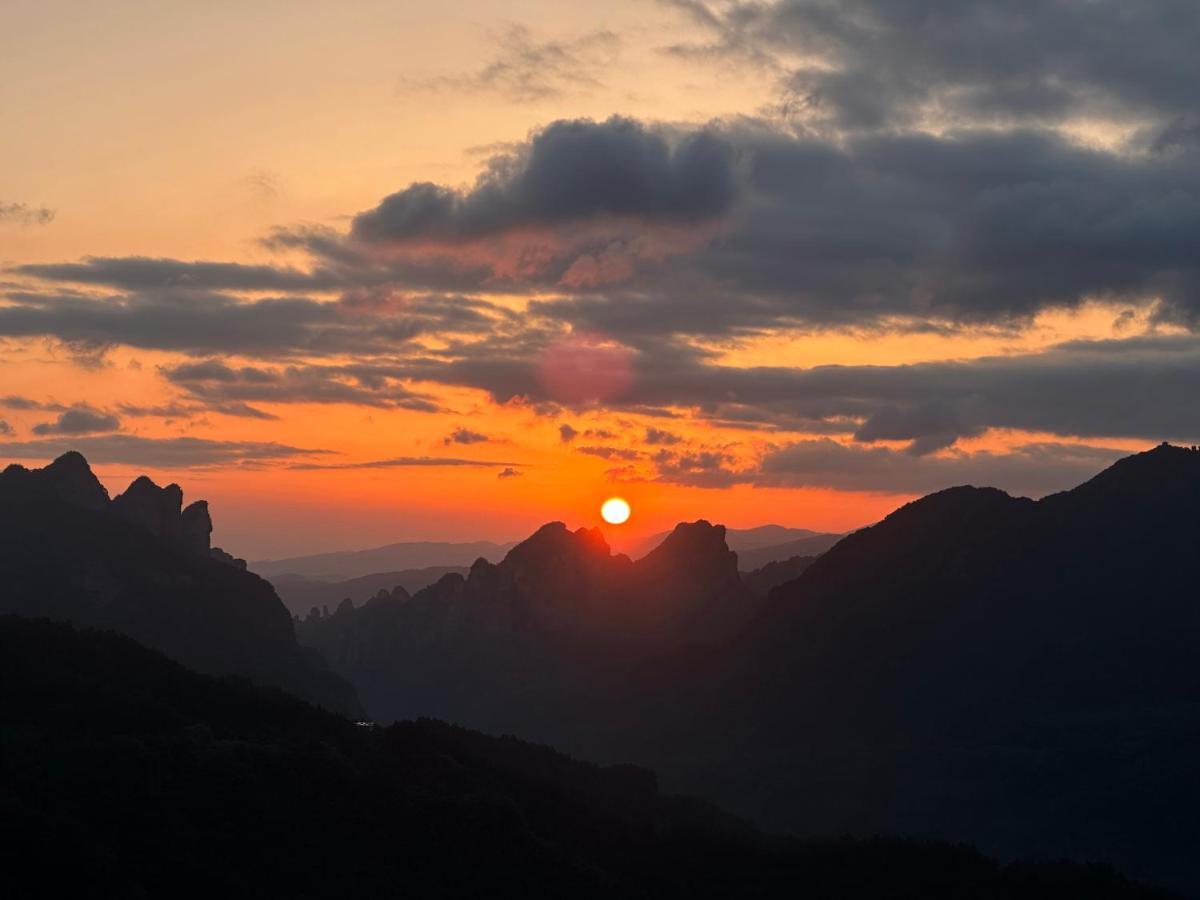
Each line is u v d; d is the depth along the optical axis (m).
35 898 163.75
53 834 172.38
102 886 168.25
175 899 173.62
